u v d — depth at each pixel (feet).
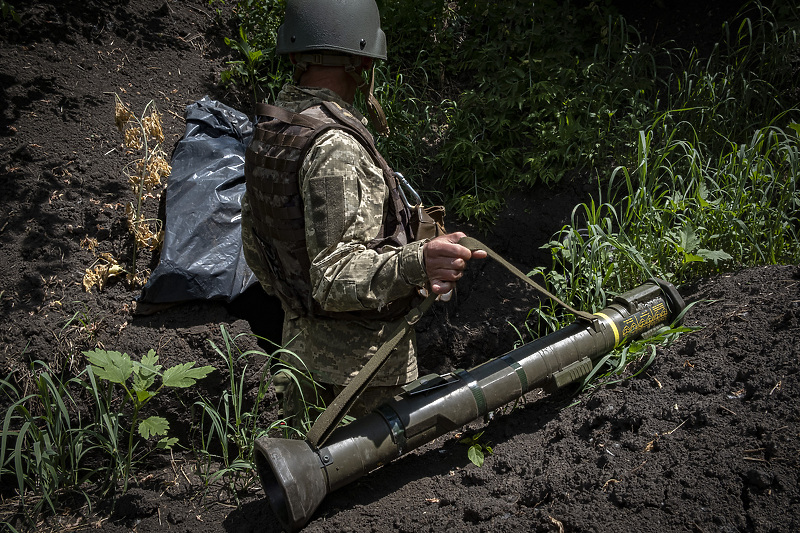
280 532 7.32
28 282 10.34
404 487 7.72
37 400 9.07
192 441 9.53
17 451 7.34
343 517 7.16
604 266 11.02
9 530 7.86
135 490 8.46
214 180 11.35
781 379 7.47
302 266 6.84
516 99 14.38
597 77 14.75
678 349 8.73
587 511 6.56
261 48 15.02
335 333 7.32
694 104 14.08
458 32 16.51
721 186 12.53
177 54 14.66
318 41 6.87
